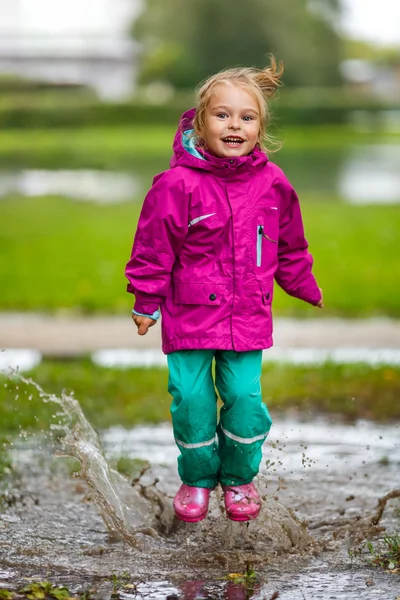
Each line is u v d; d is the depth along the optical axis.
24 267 28.36
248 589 7.20
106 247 33.00
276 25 167.75
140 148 86.62
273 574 7.55
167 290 7.89
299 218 8.25
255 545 8.28
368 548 8.14
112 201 47.72
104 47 191.25
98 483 8.44
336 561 7.88
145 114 120.56
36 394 13.96
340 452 11.79
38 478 10.49
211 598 7.02
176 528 8.78
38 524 8.94
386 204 46.09
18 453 11.34
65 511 9.39
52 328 20.19
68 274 27.06
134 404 13.96
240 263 7.82
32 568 7.64
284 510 8.61
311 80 172.38
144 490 9.21
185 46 170.12
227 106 7.88
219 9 166.12
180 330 7.85
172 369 7.96
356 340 19.00
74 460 11.04
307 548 8.23
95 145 90.81
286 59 169.25
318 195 50.47
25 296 23.55
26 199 48.53
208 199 7.78
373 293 23.92
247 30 167.00
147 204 7.85
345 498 9.84
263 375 15.65
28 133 110.00
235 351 7.93
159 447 12.00
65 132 111.38
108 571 7.61
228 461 8.06
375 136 109.50
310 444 12.16
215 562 7.88
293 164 71.38
